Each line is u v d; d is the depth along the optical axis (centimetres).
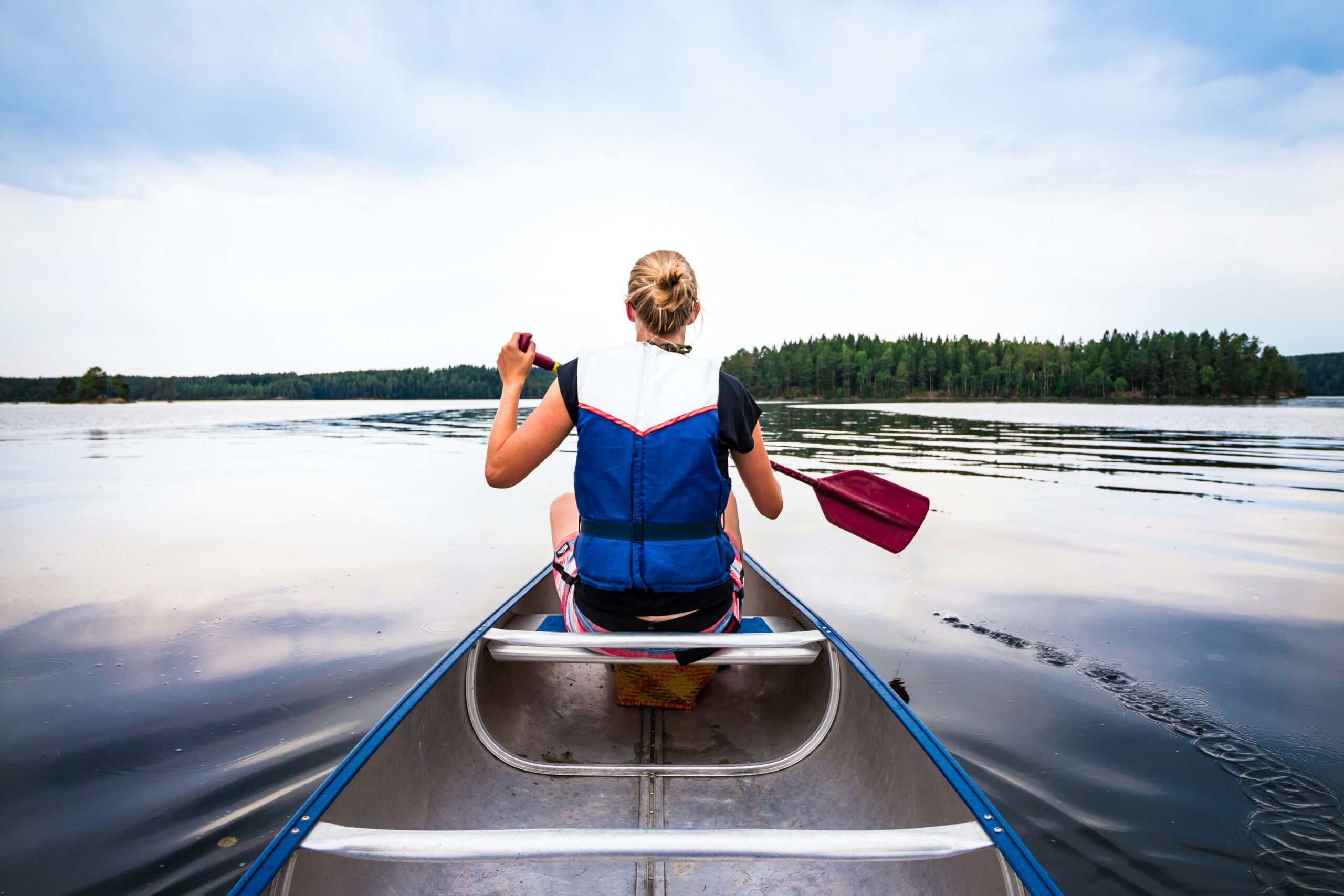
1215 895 153
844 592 392
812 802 160
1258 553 478
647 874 135
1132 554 474
